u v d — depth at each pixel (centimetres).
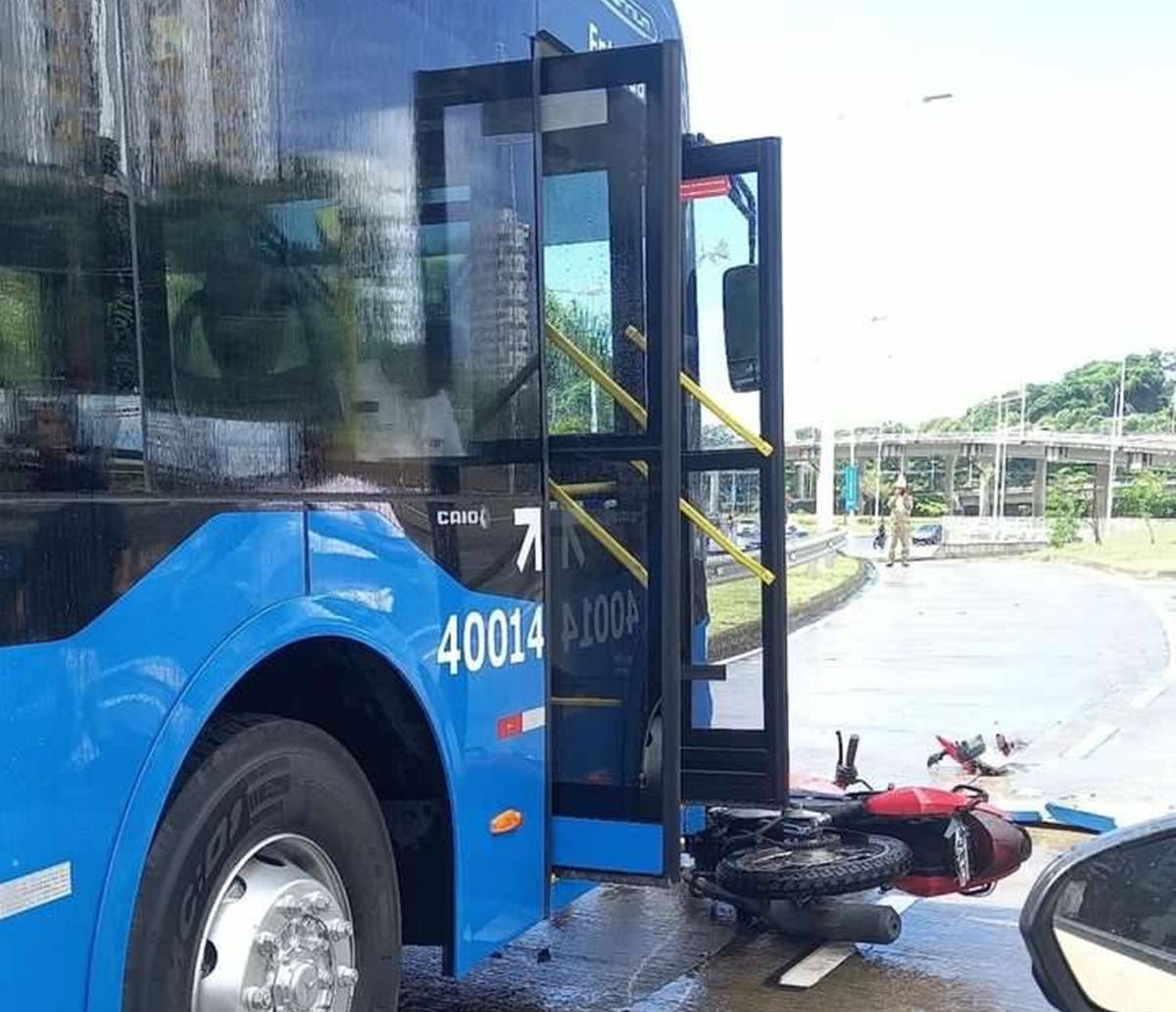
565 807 407
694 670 475
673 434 398
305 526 301
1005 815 598
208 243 279
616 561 414
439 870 357
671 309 394
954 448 10644
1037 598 2466
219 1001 278
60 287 243
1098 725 1021
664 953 498
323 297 312
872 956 496
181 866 267
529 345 394
